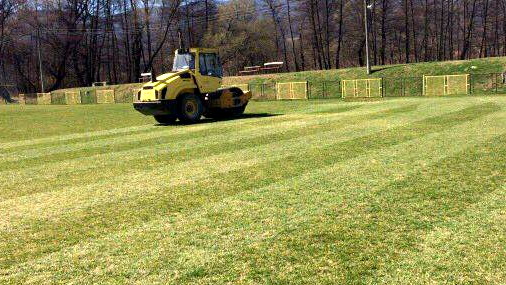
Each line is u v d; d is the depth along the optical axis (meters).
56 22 62.38
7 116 27.36
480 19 58.78
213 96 18.33
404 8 57.62
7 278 4.20
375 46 58.81
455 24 61.06
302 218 5.38
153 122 19.31
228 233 5.03
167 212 5.91
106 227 5.47
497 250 4.28
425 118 13.81
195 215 5.72
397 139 10.35
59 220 5.85
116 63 72.00
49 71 65.50
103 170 8.91
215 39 59.06
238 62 62.81
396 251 4.34
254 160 8.95
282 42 67.12
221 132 13.70
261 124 15.11
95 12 64.75
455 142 9.56
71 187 7.64
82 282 4.04
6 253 4.81
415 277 3.83
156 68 71.44
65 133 16.64
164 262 4.37
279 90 36.44
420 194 6.06
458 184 6.45
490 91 28.23
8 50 65.06
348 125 13.32
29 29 63.09
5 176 8.83
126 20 65.31
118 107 33.66
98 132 16.22
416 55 59.69
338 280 3.84
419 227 4.91
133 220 5.68
